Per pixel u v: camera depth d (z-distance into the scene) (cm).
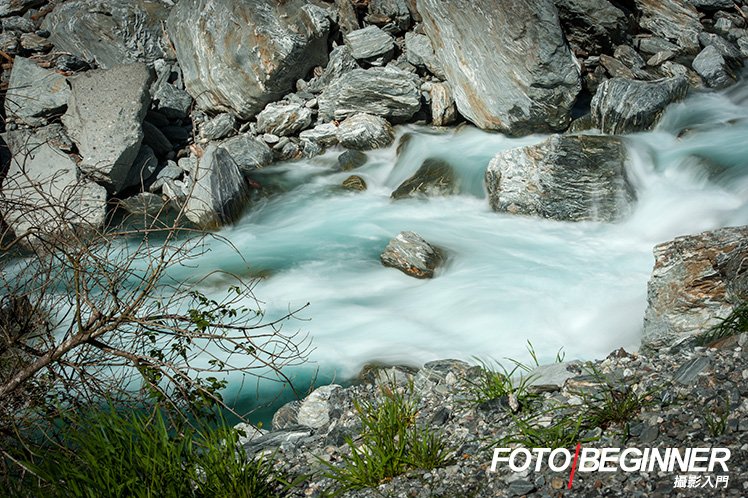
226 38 1695
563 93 1495
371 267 1205
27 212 602
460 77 1602
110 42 1822
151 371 539
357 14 1805
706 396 488
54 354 538
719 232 730
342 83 1662
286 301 1105
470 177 1429
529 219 1299
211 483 487
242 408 834
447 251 1216
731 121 1449
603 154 1273
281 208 1465
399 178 1530
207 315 556
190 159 1611
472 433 525
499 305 1027
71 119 1544
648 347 731
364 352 944
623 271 1099
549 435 491
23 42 1834
